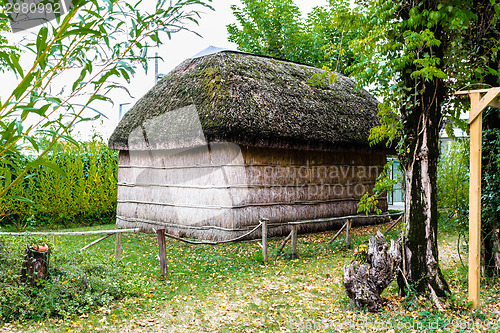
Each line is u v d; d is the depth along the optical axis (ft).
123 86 6.20
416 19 13.88
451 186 32.50
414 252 14.71
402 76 15.29
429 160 14.74
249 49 55.62
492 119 17.92
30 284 13.60
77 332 11.98
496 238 17.40
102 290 14.79
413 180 14.89
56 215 34.94
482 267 17.89
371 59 16.10
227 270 20.10
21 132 5.19
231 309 14.48
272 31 55.62
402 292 15.06
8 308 12.49
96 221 37.73
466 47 16.94
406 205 15.15
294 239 22.72
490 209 17.40
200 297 15.80
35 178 33.19
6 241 14.37
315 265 21.06
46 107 5.41
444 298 14.35
